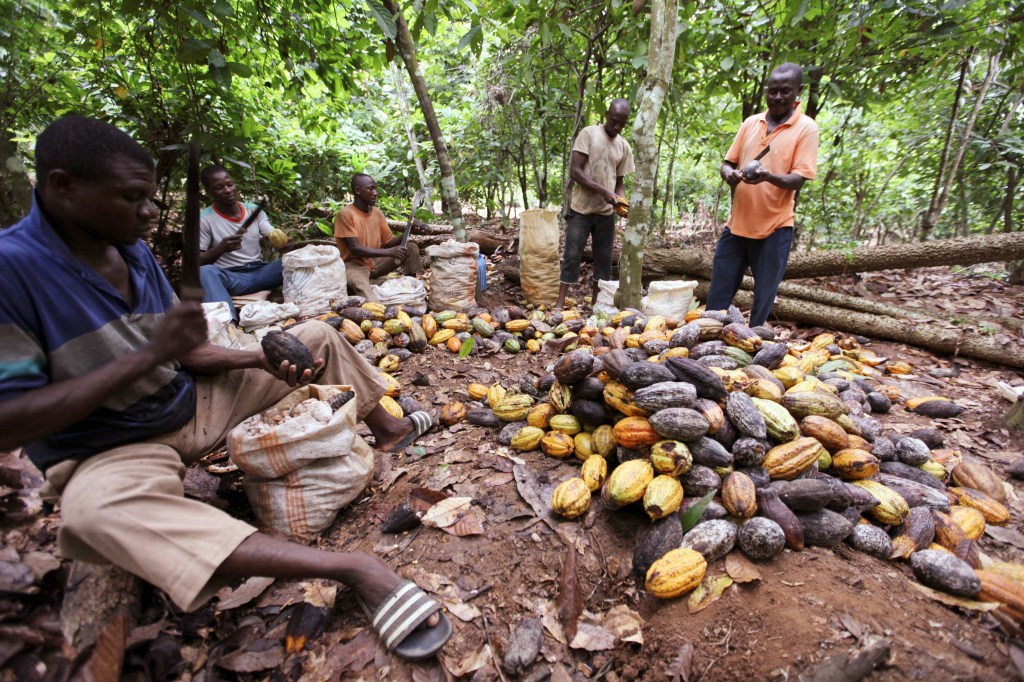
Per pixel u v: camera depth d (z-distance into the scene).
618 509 2.39
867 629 1.75
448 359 4.54
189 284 1.59
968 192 8.17
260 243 5.75
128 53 5.24
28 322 1.55
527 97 7.84
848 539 2.21
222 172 5.04
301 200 7.97
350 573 1.81
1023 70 6.36
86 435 1.78
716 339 3.25
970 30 5.25
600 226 5.84
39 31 4.40
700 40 6.27
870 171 8.75
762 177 4.18
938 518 2.32
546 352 4.68
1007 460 3.09
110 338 1.75
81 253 1.71
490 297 6.37
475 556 2.19
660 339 3.28
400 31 4.98
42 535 2.12
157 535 1.61
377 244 5.87
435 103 9.80
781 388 2.63
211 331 3.43
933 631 1.77
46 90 4.75
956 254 5.95
